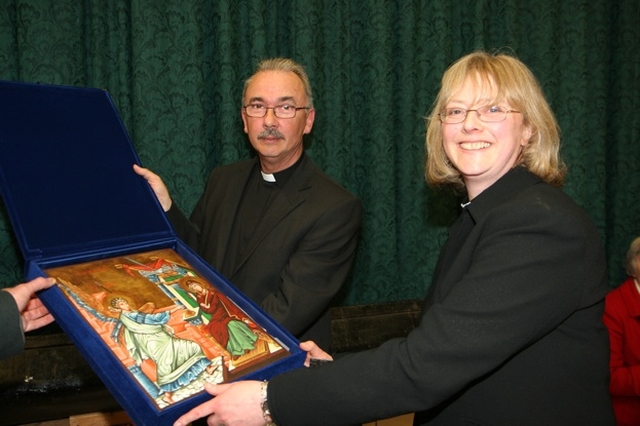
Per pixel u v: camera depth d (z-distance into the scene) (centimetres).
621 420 192
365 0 246
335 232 160
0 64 199
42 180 120
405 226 258
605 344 99
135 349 98
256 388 97
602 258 97
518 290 87
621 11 279
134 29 207
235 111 223
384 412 91
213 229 178
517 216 92
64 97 136
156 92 212
